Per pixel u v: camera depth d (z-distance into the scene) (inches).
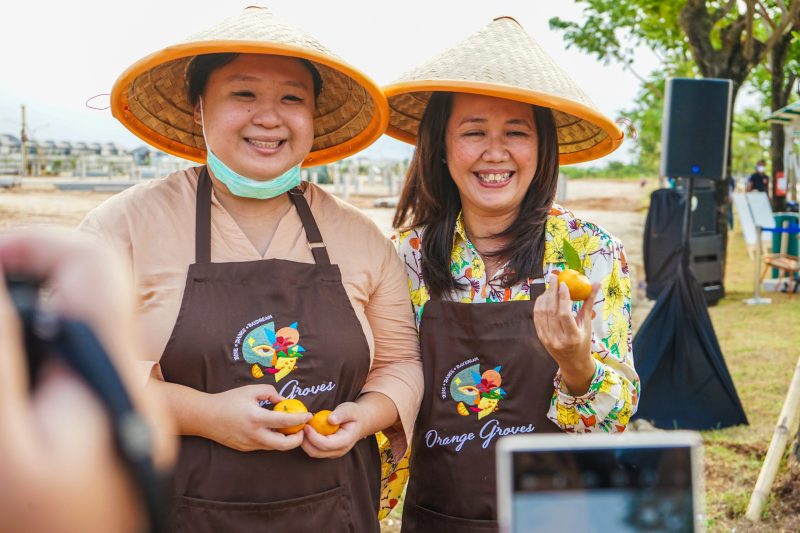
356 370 89.2
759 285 451.2
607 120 98.6
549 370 93.4
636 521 40.7
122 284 34.8
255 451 83.1
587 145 115.6
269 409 83.4
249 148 88.1
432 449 97.4
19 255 34.3
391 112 115.9
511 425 94.3
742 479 181.8
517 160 99.0
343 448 84.9
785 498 160.2
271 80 88.1
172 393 82.0
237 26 87.7
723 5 471.8
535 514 40.6
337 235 94.2
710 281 415.8
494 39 102.1
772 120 473.1
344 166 1073.5
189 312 83.4
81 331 31.8
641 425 232.7
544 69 99.5
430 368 98.0
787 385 268.2
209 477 82.7
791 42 547.5
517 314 94.7
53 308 32.7
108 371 31.5
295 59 90.4
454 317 96.7
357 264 93.7
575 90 99.5
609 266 98.0
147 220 87.2
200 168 94.7
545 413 93.9
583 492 40.7
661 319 237.6
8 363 29.2
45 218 594.6
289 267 86.8
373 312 97.3
